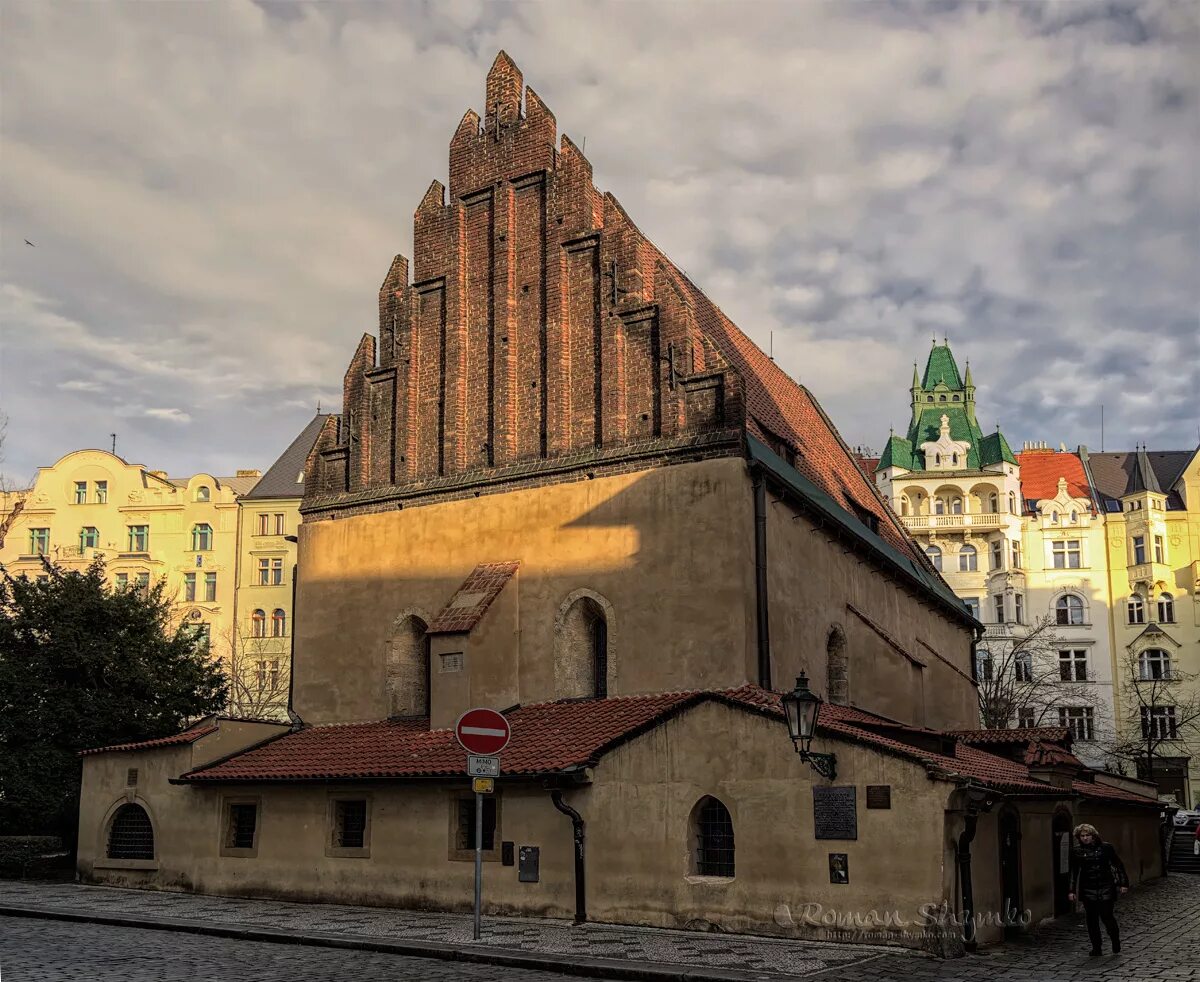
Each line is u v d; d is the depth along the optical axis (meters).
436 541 29.56
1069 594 82.69
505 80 31.03
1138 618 81.81
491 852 23.59
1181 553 81.94
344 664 30.48
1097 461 90.19
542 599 27.44
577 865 22.28
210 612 74.12
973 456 85.50
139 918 22.34
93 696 34.19
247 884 26.89
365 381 31.97
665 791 21.75
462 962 18.00
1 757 33.00
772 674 25.59
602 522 26.97
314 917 22.88
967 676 43.81
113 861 29.20
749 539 25.52
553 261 29.02
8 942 19.12
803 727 19.78
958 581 83.94
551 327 28.72
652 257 27.92
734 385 25.88
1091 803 30.89
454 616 27.05
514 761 23.30
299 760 27.53
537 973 16.95
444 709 26.64
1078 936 22.00
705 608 25.17
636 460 26.73
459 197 31.12
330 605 31.09
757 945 19.16
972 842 20.12
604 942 19.34
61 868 31.91
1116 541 83.00
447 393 30.25
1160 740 72.12
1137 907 28.89
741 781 20.97
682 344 26.73
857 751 19.84
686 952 18.30
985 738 30.64
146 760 29.34
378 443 31.45
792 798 20.39
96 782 30.12
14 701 33.94
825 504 30.81
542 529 27.83
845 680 30.27
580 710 25.52
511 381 29.30
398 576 30.05
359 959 18.02
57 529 76.75
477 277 30.55
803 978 16.06
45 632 35.47
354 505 31.27
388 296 32.06
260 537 74.62
